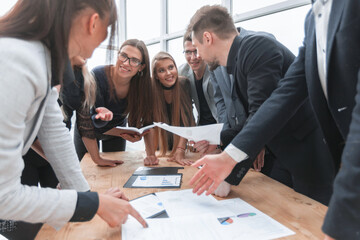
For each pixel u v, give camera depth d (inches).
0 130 18.0
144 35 163.9
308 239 25.6
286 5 80.4
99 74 63.3
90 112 61.1
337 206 15.7
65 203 22.6
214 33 48.7
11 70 18.2
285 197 36.5
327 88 27.8
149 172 50.4
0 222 37.3
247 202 34.8
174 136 66.9
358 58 24.7
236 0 99.6
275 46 43.0
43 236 26.9
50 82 22.6
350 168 15.3
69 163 35.0
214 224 28.7
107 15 23.7
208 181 34.3
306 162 41.4
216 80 69.3
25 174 49.6
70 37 23.0
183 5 132.6
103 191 40.1
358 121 16.1
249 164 36.7
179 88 70.9
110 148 85.5
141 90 66.2
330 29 26.9
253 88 42.1
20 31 20.5
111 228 28.5
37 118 23.0
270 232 26.9
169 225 28.7
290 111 34.5
